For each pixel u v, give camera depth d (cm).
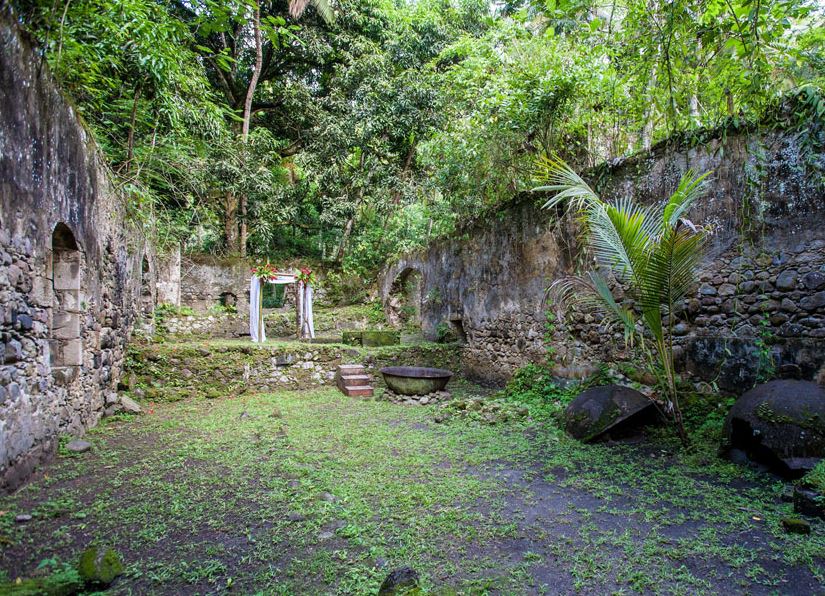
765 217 429
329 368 797
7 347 306
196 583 219
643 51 554
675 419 439
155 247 962
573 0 539
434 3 1374
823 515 276
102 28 487
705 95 572
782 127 419
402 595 196
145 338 772
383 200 1320
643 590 214
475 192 841
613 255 434
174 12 816
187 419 554
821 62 494
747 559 239
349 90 1337
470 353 862
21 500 308
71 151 419
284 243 1542
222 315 1097
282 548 252
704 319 470
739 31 459
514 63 729
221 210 1313
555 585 219
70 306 444
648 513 294
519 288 728
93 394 504
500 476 366
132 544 255
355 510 298
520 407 579
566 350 630
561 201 634
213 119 830
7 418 310
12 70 307
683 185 399
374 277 1397
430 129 1209
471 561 239
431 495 323
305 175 1413
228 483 346
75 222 430
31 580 207
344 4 1302
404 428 517
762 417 352
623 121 691
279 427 512
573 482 350
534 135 711
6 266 302
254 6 569
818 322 390
